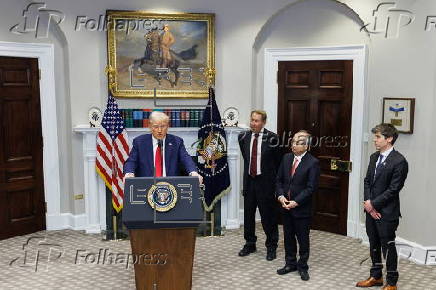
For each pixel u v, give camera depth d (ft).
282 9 19.83
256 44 20.40
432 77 15.87
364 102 18.69
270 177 16.43
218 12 19.92
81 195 20.21
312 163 14.64
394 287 13.96
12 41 18.48
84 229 20.31
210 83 19.97
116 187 18.76
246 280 15.03
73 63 19.19
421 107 16.28
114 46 19.25
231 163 19.90
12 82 18.67
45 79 19.39
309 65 19.84
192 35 19.71
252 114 16.21
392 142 13.69
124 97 19.62
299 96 20.18
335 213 20.07
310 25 19.66
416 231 16.78
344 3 18.40
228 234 19.72
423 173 16.39
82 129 18.89
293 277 15.26
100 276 15.33
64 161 20.25
